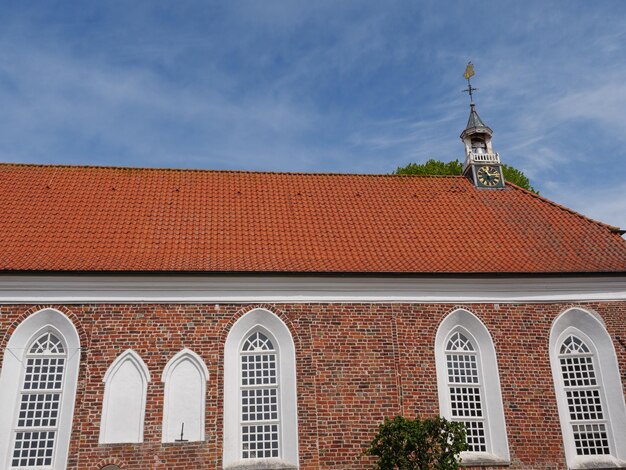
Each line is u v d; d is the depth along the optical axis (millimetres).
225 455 17938
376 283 20375
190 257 20062
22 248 19703
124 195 23531
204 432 18000
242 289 19734
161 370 18484
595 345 20656
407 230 23141
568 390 20250
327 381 19078
